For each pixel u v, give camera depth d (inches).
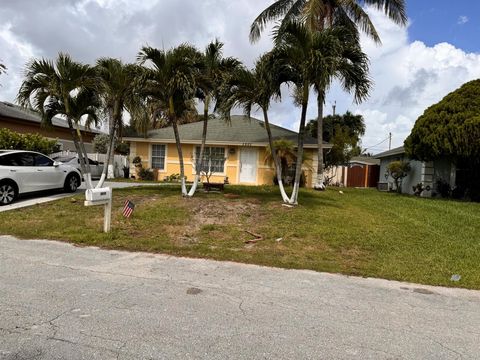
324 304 165.2
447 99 632.4
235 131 810.2
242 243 281.6
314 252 262.1
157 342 123.3
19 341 120.6
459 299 179.3
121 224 322.0
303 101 390.9
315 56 344.8
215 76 428.1
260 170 766.5
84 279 185.9
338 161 978.1
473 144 575.5
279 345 124.8
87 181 460.8
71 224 319.9
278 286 187.5
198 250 252.8
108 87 423.8
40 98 436.8
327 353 120.7
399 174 783.1
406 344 129.5
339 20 650.8
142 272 202.1
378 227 343.6
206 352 118.1
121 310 148.5
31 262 212.4
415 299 176.9
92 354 114.2
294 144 683.4
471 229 352.8
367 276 211.6
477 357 122.2
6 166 422.3
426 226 359.6
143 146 817.5
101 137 1009.5
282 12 681.0
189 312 149.4
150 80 413.7
